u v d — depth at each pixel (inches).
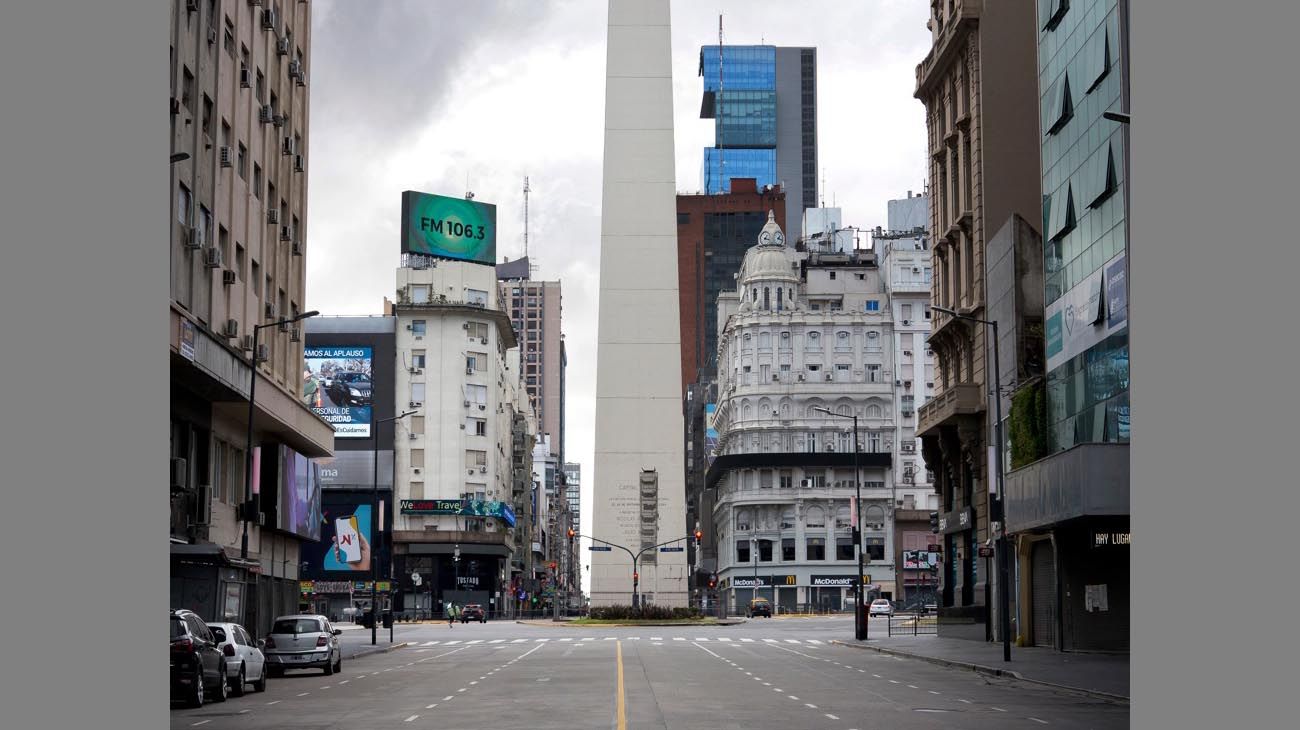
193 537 1823.3
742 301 6752.0
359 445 5403.5
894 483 6250.0
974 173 2549.2
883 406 6309.1
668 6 3794.3
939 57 2719.0
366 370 5447.8
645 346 3720.5
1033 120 2487.7
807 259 6830.7
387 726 968.3
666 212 3745.1
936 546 3447.3
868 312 6407.5
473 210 5649.6
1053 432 2127.2
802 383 6333.7
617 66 3777.1
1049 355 2158.0
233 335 1914.4
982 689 1353.3
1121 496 1659.7
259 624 2303.2
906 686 1396.4
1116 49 1822.1
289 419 2267.5
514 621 5068.9
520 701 1195.9
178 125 1672.0
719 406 7042.3
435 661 2025.1
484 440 5556.1
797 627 3710.6
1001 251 2373.3
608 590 3740.2
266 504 2343.8
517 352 7342.5
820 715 1046.4
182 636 1150.3
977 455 2519.7
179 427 1840.6
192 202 1740.9
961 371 2691.9
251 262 2105.1
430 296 5511.8
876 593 6102.4
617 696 1249.4
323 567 5310.0
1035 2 2495.1
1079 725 968.3
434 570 5374.0
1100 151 1886.1
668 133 3764.8
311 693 1343.5
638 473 3698.3
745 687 1375.5
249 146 2075.5
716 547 7475.4
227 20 1947.6
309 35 2568.9
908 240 6663.4
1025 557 2145.7
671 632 3334.2
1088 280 1945.1
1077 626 1959.9
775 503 6259.8
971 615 2549.2
